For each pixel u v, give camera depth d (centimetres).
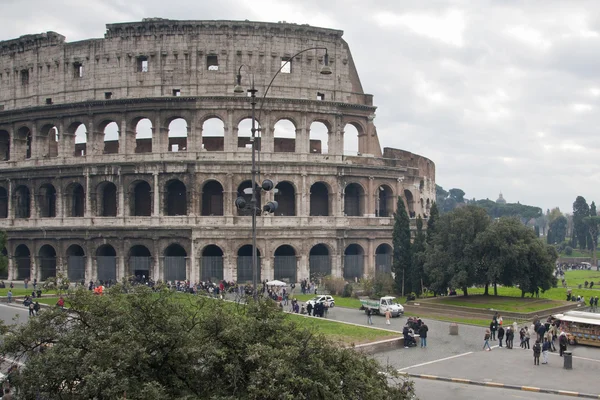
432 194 16112
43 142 12425
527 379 5475
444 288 10181
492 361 6200
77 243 11844
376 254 12519
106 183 12112
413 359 6241
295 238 11650
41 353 3117
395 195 12794
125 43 11812
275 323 3316
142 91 11725
